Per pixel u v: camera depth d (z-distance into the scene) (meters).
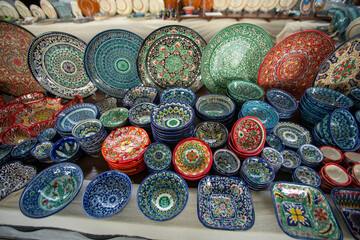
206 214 0.86
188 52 1.45
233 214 0.88
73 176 1.03
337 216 0.86
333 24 1.55
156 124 1.03
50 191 1.00
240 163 1.00
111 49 1.45
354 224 0.82
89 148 1.10
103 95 1.67
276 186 0.93
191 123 1.05
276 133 1.27
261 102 1.23
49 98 1.54
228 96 1.35
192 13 1.84
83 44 1.48
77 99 1.48
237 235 0.85
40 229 1.03
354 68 1.29
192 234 0.87
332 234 0.76
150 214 0.88
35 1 2.23
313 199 0.89
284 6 1.75
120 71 1.55
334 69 1.29
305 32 1.20
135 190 1.00
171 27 1.35
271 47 1.35
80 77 1.62
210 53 1.38
